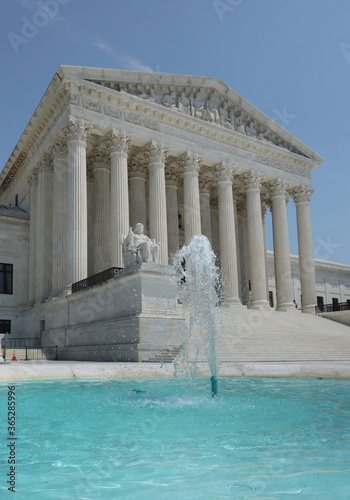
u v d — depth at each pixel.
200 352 23.61
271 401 10.12
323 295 69.06
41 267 36.78
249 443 6.24
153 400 10.30
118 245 33.75
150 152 37.66
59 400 10.28
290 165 48.41
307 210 48.94
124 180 35.12
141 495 4.27
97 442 6.38
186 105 40.62
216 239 52.28
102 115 35.09
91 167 41.91
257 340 28.36
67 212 35.09
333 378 14.73
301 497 4.16
